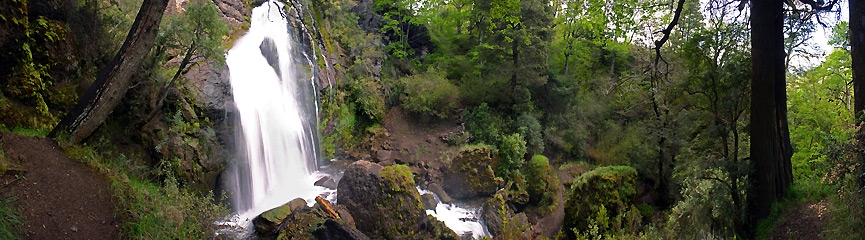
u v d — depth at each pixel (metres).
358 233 10.54
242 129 14.48
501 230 16.19
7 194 6.84
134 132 11.48
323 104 19.98
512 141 19.80
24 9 9.57
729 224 11.73
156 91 12.05
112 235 7.55
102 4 12.24
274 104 16.62
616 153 23.31
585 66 30.91
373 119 21.45
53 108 10.21
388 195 12.49
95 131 10.46
